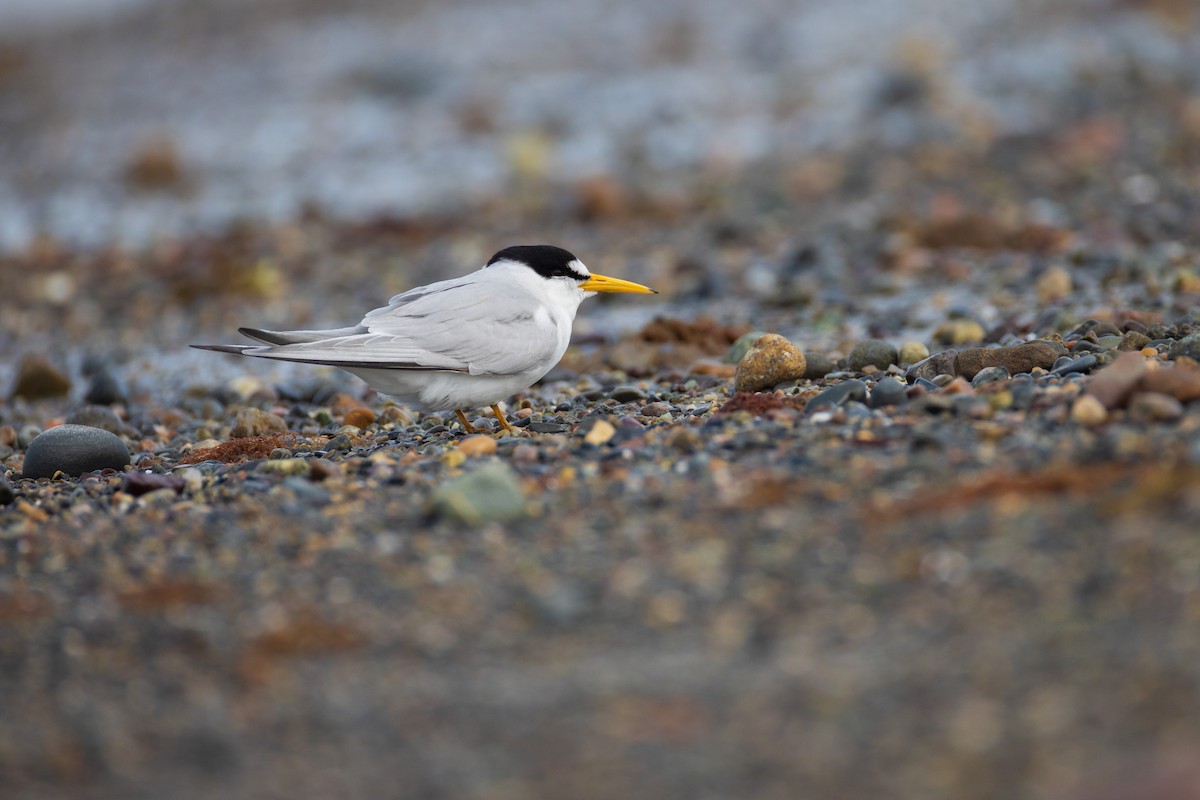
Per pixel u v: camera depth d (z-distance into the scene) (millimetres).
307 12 47438
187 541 8648
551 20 43500
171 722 6262
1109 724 5453
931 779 5336
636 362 15406
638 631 6781
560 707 6117
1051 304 15891
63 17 50531
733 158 28844
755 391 12211
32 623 7461
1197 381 9164
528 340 11594
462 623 7035
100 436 11828
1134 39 34719
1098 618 6230
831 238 22422
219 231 26797
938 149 27375
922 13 39531
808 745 5648
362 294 22031
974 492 7809
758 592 7027
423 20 44625
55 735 6203
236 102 37812
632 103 34250
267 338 10953
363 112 35688
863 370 12797
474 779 5625
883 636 6426
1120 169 24484
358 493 9477
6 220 29328
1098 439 8641
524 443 10367
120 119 37375
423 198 28172
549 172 29297
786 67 35938
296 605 7398
